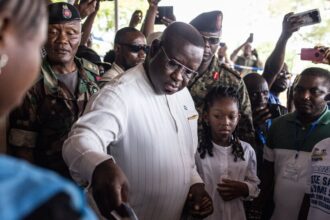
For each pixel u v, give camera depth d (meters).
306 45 6.73
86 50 3.14
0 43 0.52
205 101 2.05
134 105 1.35
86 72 2.11
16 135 1.83
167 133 1.42
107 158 1.09
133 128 1.35
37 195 0.43
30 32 0.54
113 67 2.66
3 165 0.47
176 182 1.44
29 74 0.57
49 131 1.88
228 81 2.32
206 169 1.99
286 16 2.76
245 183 1.97
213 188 1.98
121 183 1.03
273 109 2.96
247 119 2.34
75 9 2.01
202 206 1.51
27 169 0.47
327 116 2.04
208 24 2.13
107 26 6.45
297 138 2.06
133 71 1.43
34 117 1.86
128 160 1.37
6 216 0.41
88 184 1.18
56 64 2.00
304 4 8.34
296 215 2.01
